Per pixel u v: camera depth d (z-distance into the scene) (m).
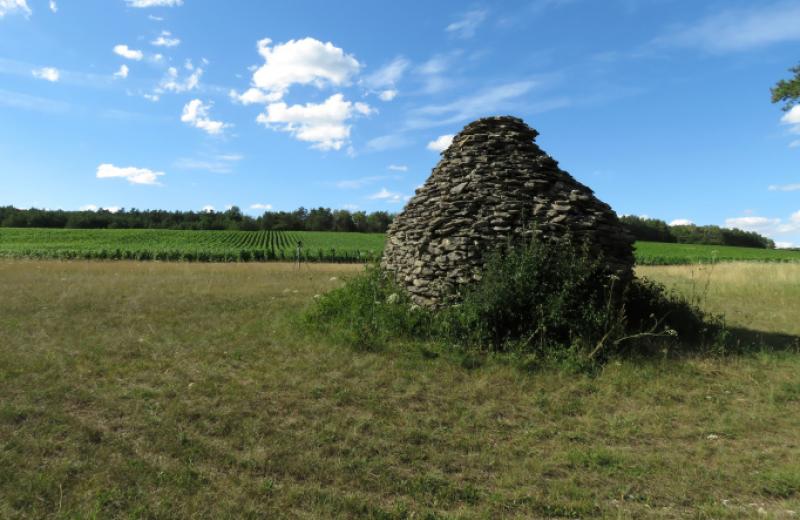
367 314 8.41
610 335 7.22
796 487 3.91
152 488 3.67
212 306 11.37
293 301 12.30
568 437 4.86
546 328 7.13
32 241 56.25
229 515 3.36
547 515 3.55
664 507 3.67
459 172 9.34
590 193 9.34
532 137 9.88
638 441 4.82
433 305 8.44
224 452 4.28
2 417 4.76
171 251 38.28
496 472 4.15
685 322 8.73
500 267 7.75
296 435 4.64
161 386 5.84
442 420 5.11
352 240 66.62
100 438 4.48
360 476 3.97
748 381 6.55
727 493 3.87
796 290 15.26
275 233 78.81
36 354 6.96
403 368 6.58
